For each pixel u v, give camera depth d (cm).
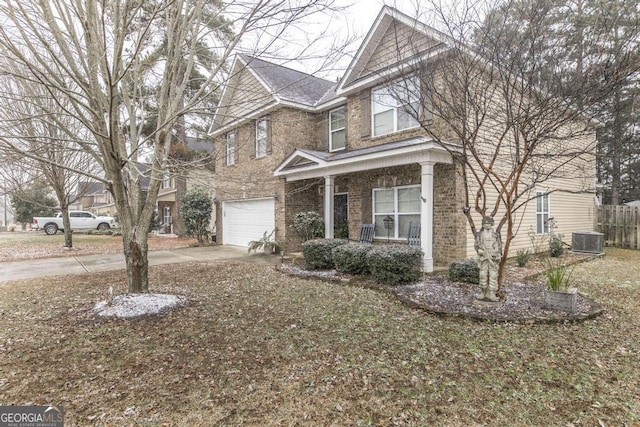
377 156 860
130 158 541
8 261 1142
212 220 2105
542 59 525
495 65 553
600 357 381
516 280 741
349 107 1152
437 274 779
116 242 1788
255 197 1399
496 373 346
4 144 479
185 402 297
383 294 645
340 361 371
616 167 1752
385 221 1041
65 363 370
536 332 451
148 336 441
